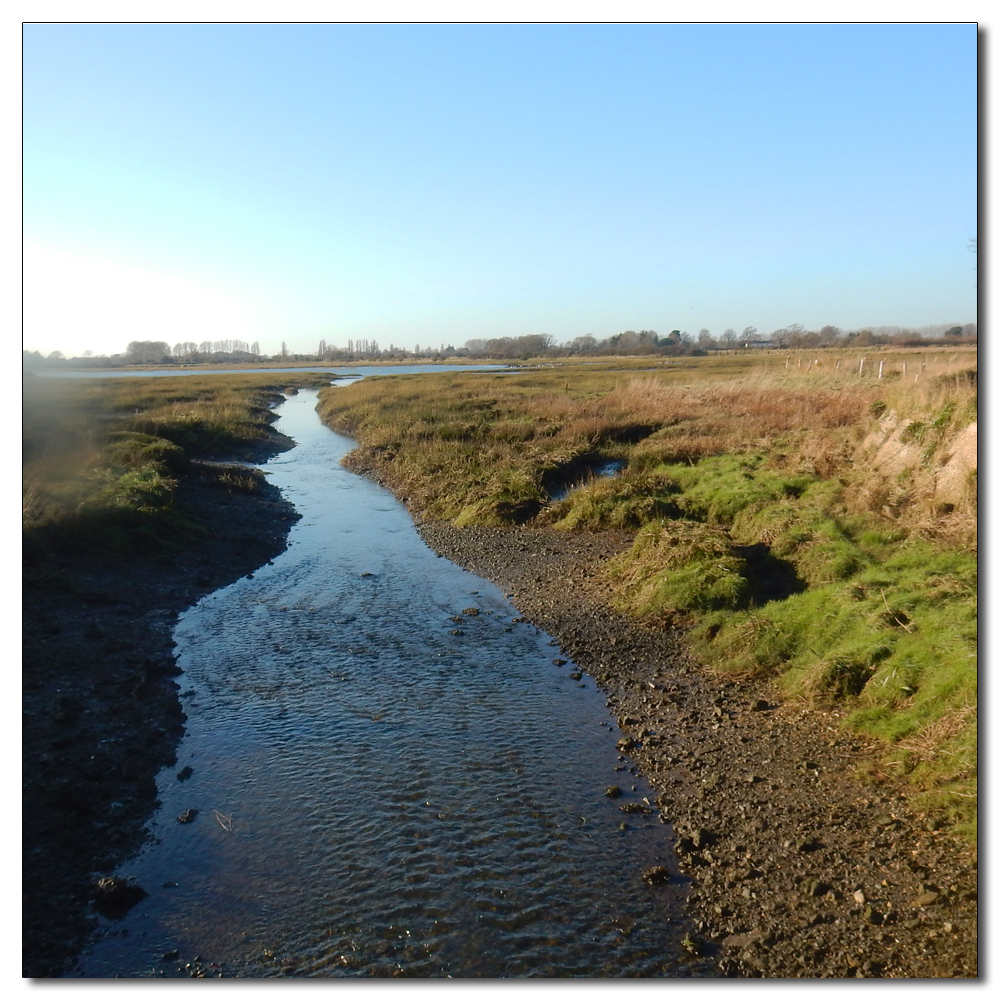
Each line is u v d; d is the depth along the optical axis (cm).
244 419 3778
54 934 575
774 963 534
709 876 633
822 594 1070
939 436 1537
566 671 1068
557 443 2538
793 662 971
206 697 985
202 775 803
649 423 2725
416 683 1030
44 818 695
